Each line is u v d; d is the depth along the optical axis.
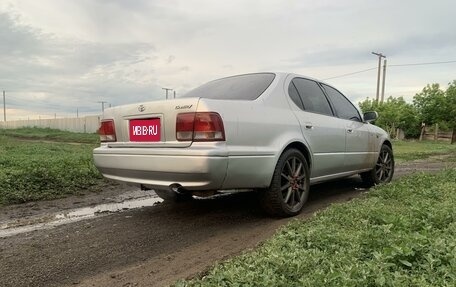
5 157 9.21
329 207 4.18
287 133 4.32
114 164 4.12
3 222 4.46
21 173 6.46
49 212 4.97
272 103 4.33
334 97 5.69
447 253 2.43
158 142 3.81
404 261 2.38
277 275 2.30
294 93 4.79
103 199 5.81
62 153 12.12
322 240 2.88
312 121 4.79
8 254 3.35
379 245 2.75
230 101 3.82
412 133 39.34
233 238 3.70
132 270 2.97
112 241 3.68
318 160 4.88
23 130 49.75
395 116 35.94
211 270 2.72
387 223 3.32
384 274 2.22
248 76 4.85
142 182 3.93
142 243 3.61
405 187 4.99
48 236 3.86
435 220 3.28
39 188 6.09
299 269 2.38
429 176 5.81
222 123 3.60
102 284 2.73
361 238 2.88
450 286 2.07
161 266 3.03
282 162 4.24
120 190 6.52
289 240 3.00
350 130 5.59
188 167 3.49
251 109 3.98
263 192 4.20
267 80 4.61
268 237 3.67
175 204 5.28
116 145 4.25
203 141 3.54
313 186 6.64
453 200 4.10
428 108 37.50
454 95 36.44
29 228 4.18
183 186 3.60
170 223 4.29
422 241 2.65
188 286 2.37
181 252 3.35
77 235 3.89
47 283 2.77
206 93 4.64
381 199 4.43
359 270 2.25
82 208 5.21
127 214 4.79
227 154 3.57
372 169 6.34
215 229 4.02
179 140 3.65
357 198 4.73
